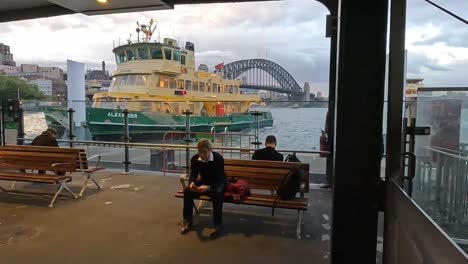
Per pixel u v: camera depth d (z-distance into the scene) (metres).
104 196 4.90
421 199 2.39
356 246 2.11
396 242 1.84
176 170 6.82
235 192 3.70
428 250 1.31
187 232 3.57
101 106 7.64
